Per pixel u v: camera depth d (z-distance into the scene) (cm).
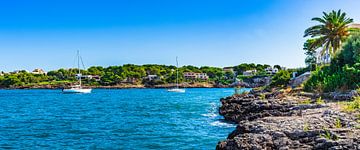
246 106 3872
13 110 5944
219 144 1600
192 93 14075
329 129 1513
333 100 3350
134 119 4072
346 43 5072
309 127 1634
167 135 2739
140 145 2355
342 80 4150
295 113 2428
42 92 17625
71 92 14888
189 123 3500
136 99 9600
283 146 1394
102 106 6775
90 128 3297
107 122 3809
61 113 5178
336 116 1930
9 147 2378
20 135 2889
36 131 3128
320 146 1312
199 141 2444
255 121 1950
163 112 5044
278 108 3262
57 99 10206
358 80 4019
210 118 3969
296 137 1477
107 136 2772
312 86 4766
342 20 6969
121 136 2755
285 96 4381
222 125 3266
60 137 2759
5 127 3453
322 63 7762
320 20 7181
